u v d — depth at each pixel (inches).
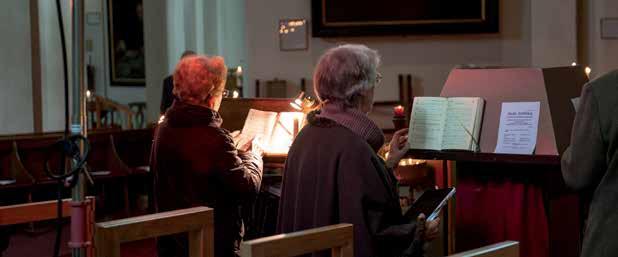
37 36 386.6
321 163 118.6
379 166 117.1
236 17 525.0
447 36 446.3
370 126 118.9
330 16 442.9
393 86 450.0
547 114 143.4
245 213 176.6
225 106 187.5
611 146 115.5
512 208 150.9
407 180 176.2
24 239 288.5
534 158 139.9
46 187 301.1
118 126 489.4
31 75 379.6
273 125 178.7
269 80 453.7
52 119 405.1
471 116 147.0
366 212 114.9
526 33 442.0
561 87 149.0
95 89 622.5
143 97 601.3
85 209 106.3
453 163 152.7
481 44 445.7
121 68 611.5
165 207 148.6
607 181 117.1
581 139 117.8
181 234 150.6
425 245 120.5
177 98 148.6
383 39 449.7
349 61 118.6
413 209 124.3
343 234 110.3
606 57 434.9
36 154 304.7
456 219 154.6
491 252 99.7
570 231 150.9
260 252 101.3
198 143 144.3
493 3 433.7
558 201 151.0
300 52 451.8
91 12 622.2
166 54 511.8
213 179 145.8
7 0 373.7
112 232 113.1
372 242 114.0
